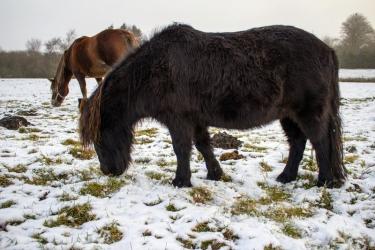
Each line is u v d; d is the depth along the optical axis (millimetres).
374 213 4059
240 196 4430
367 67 47594
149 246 3223
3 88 21875
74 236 3406
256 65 4367
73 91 20281
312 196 4453
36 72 41906
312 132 4676
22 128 8188
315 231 3701
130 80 4461
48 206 3986
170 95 4309
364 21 57906
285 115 4750
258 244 3328
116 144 4660
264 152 6477
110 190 4430
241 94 4352
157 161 5742
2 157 5801
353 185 4754
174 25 4594
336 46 59625
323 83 4586
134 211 3875
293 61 4477
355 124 9594
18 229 3520
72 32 50219
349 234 3656
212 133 8289
